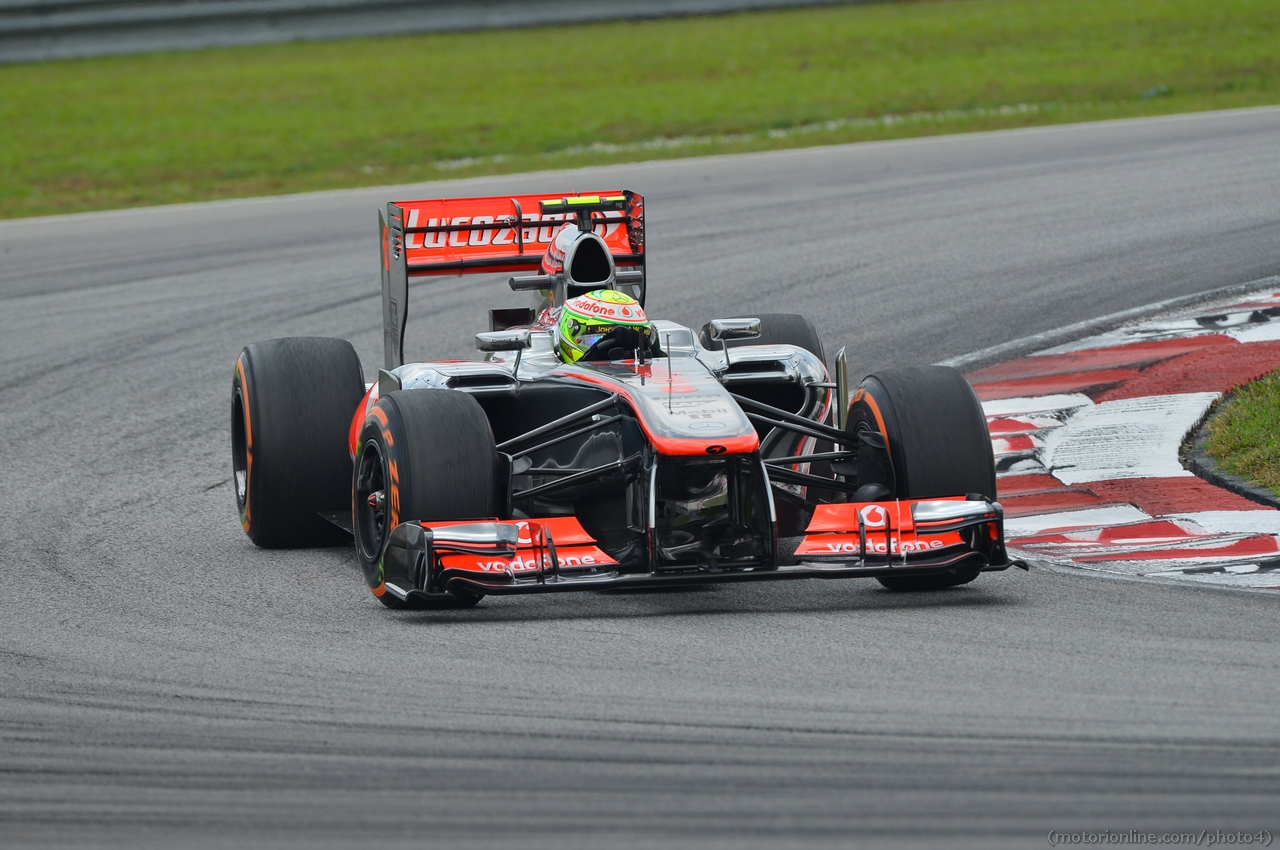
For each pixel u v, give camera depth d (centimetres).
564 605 2295
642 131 8275
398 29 11481
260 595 2422
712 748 1638
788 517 2584
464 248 3030
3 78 10719
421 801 1516
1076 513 2750
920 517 2261
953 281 4762
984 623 2120
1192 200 5638
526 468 2517
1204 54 9375
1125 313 4172
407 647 2070
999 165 6706
